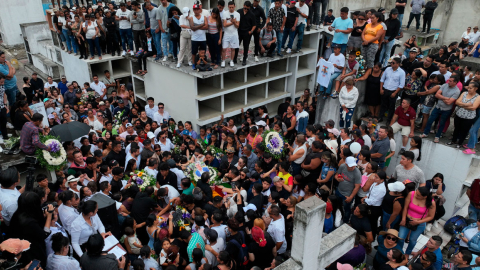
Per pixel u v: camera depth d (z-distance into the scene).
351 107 9.48
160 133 9.75
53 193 6.28
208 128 10.73
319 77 10.54
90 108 10.84
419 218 6.64
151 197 7.13
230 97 12.85
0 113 8.41
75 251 5.27
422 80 9.04
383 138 7.79
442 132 8.84
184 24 10.36
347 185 7.16
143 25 12.67
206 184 7.59
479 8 15.50
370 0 17.52
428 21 15.35
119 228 6.36
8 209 5.34
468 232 6.86
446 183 8.68
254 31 11.07
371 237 6.37
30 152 7.41
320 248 4.79
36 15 20.41
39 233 4.91
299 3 11.86
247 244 6.23
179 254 5.81
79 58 13.82
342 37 10.77
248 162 8.79
